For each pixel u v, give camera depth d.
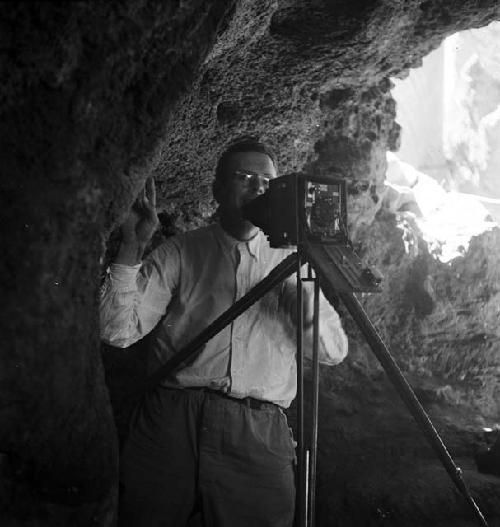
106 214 1.61
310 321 2.26
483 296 4.64
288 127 3.80
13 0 1.29
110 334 2.15
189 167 3.74
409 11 3.30
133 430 2.26
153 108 1.59
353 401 4.20
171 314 2.32
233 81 3.45
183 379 2.22
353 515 3.30
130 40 1.47
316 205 1.94
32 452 1.51
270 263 2.33
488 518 3.24
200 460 2.19
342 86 3.81
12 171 1.42
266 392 2.26
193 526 3.05
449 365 4.61
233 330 2.23
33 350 1.47
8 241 1.42
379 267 4.47
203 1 1.57
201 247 2.33
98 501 1.63
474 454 3.92
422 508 3.26
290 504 2.29
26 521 1.52
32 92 1.40
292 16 3.20
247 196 2.29
